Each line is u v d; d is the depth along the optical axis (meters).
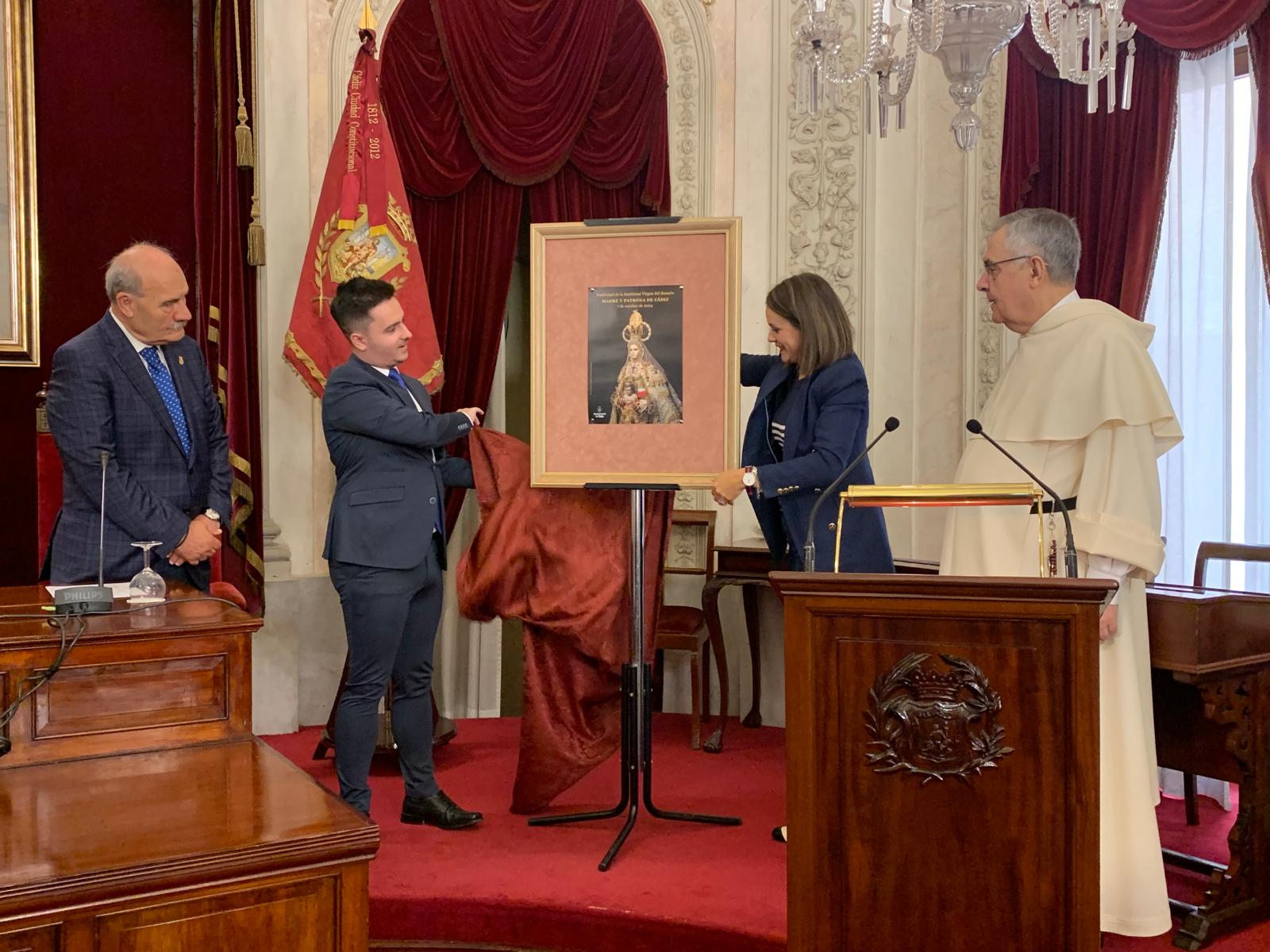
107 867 1.40
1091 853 1.86
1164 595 2.80
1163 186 3.99
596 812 3.34
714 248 3.00
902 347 4.71
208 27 4.08
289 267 4.45
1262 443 3.87
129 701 1.98
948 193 4.62
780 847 3.10
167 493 2.90
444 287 4.51
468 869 2.92
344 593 3.07
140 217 4.11
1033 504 2.17
